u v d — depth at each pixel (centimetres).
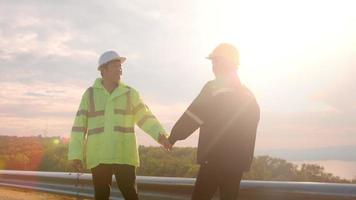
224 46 448
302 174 1126
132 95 564
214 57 450
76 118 558
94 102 557
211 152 435
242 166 445
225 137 436
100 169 549
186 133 444
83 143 558
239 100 443
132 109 566
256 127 459
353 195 523
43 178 1062
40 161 1789
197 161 445
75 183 957
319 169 1066
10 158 2036
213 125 437
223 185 449
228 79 447
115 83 563
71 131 558
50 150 1767
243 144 444
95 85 562
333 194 539
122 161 550
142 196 795
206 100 439
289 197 580
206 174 439
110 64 556
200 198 448
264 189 602
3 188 1276
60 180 1006
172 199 741
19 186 1152
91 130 555
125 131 556
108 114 550
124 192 557
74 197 973
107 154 544
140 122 570
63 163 1630
